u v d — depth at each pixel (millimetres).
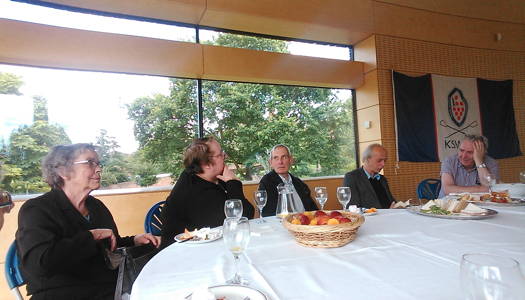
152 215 2045
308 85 3822
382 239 1064
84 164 1260
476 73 4418
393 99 3854
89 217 1363
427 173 3961
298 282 719
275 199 2129
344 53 4145
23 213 1104
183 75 3174
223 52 3219
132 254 1341
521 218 1306
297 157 3766
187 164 1735
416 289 649
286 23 3449
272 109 3682
